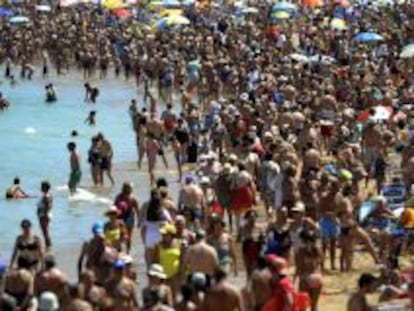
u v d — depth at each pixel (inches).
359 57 3599.9
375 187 2159.2
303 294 1284.4
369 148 2181.3
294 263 1579.7
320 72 3385.8
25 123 3353.8
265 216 1982.0
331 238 1659.7
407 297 1306.6
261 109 2689.5
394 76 3235.7
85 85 3838.6
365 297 1246.9
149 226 1497.3
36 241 1503.4
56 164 2714.1
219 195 1854.1
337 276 1631.4
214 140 2541.8
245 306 1268.5
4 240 1942.7
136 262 1736.0
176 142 2501.2
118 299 1229.7
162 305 1149.7
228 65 3661.4
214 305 1154.7
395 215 1727.4
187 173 2544.3
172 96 3796.8
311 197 1736.0
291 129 2517.2
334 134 2512.3
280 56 3843.5
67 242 1923.0
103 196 2332.7
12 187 2321.6
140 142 2632.9
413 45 3164.4
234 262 1601.9
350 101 2903.5
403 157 2119.8
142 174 2573.8
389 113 2425.0
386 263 1561.3
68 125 3331.7
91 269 1348.4
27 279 1305.4
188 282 1211.2
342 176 1840.6
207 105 3599.9
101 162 2431.1
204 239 1385.3
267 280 1242.6
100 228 1423.5
